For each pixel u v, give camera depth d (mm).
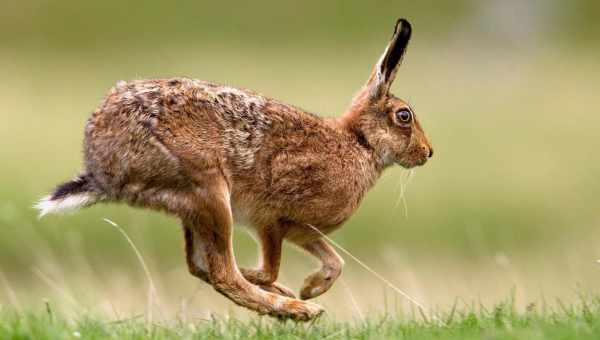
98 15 86500
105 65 71250
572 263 24125
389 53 14727
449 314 13555
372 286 23469
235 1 93562
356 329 12039
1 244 26922
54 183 32125
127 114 12367
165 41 82125
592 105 55281
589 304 12891
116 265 27156
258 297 13062
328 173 13766
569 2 93250
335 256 14484
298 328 12375
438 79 67750
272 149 13328
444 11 92188
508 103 56969
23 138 39156
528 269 25406
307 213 13727
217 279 13016
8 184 31297
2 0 87188
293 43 84125
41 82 59812
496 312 12219
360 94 14953
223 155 12852
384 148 14781
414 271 25953
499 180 36812
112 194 12602
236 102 13094
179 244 28500
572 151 41969
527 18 88875
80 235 27734
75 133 40969
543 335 10523
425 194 34500
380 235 30922
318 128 13914
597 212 33438
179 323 12203
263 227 13672
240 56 77500
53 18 84688
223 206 12781
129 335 11164
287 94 55625
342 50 82000
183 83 12828
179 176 12523
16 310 11898
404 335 11469
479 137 45000
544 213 33438
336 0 94750
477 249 30188
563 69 72625
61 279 18719
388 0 95188
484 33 85750
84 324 11617
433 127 47594
